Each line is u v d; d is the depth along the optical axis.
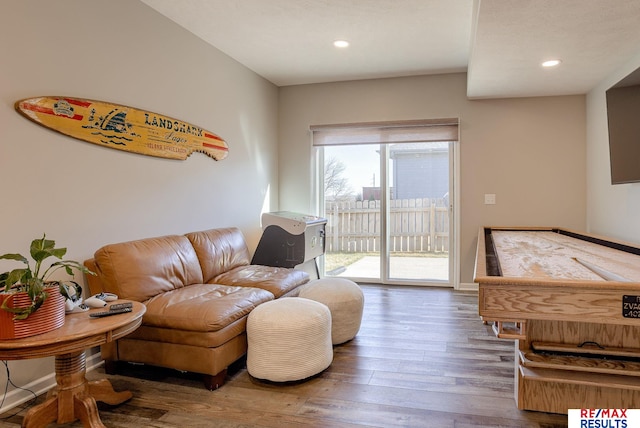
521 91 4.40
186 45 3.57
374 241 5.32
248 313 2.69
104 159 2.78
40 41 2.35
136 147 3.02
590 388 2.05
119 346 2.59
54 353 1.72
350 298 3.12
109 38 2.80
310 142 5.34
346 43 3.89
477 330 3.45
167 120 3.32
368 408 2.21
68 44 2.51
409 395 2.35
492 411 2.16
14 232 2.23
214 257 3.50
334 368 2.72
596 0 2.30
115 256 2.58
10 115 2.20
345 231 5.43
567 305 1.65
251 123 4.71
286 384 2.50
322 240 4.91
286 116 5.40
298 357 2.46
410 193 5.17
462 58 4.31
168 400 2.31
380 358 2.88
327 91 5.23
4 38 2.17
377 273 5.32
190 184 3.64
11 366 2.26
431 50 4.07
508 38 2.86
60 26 2.46
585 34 2.79
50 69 2.41
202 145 3.77
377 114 5.07
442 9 3.17
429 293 4.75
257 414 2.16
